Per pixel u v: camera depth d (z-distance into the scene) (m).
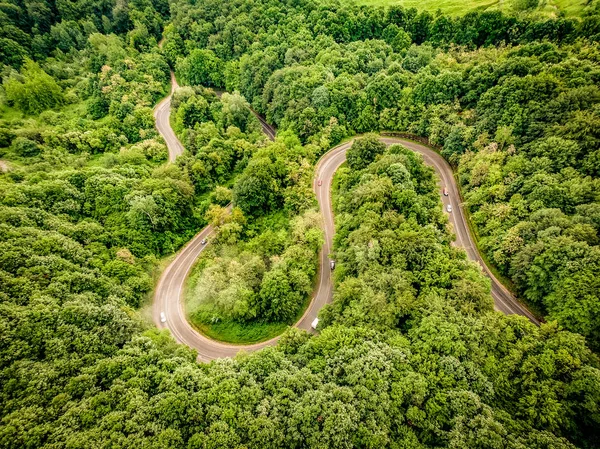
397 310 77.44
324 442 56.97
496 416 59.75
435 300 76.50
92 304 84.69
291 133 151.38
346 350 71.38
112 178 129.75
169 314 110.00
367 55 180.62
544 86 114.50
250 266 104.81
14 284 81.50
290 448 58.44
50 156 157.75
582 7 166.38
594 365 65.94
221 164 160.00
